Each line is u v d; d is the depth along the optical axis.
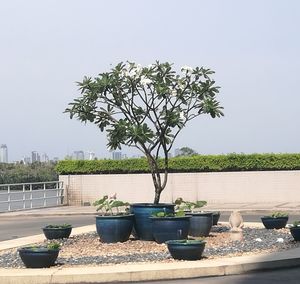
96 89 15.23
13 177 43.19
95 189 36.66
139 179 35.84
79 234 17.56
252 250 13.18
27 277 10.46
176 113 15.29
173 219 13.83
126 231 14.66
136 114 15.66
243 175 34.25
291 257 11.90
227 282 10.08
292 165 33.56
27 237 17.72
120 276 10.49
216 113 15.43
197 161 34.81
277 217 17.66
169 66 15.52
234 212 15.16
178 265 11.03
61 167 37.19
